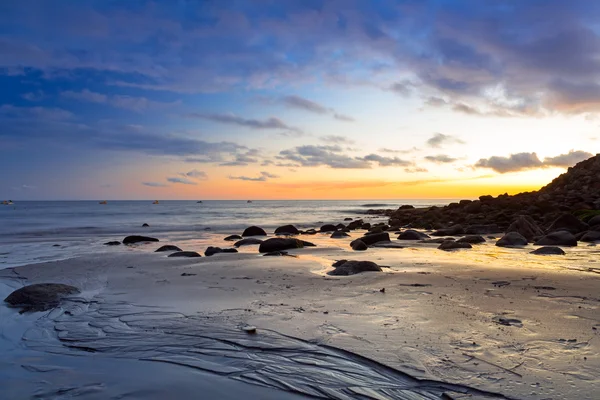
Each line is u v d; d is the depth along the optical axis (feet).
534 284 28.09
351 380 13.74
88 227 104.99
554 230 69.62
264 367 14.93
